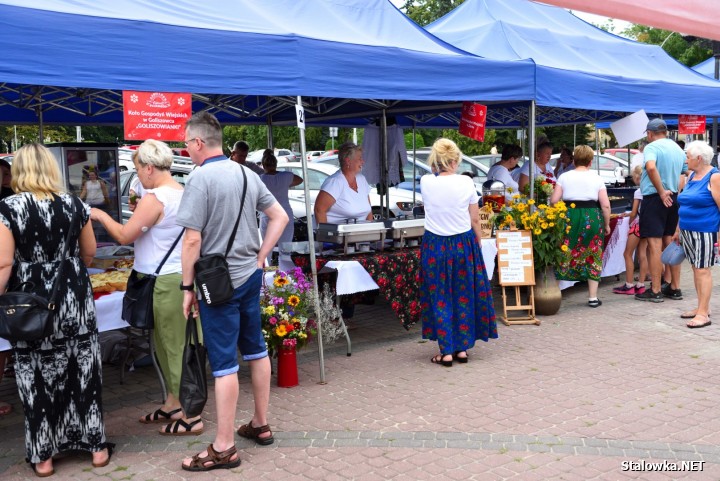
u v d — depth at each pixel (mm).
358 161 6273
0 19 3553
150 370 5727
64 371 3688
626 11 1782
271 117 9875
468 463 3738
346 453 3902
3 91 7656
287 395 4922
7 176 5910
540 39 7836
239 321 3711
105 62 3889
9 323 3326
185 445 4070
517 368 5441
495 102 7496
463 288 5508
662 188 7418
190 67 4207
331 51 4863
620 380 5094
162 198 3965
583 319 7047
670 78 8500
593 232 7430
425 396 4840
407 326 6070
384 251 6148
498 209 7367
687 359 5602
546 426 4234
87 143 6590
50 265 3531
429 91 5602
